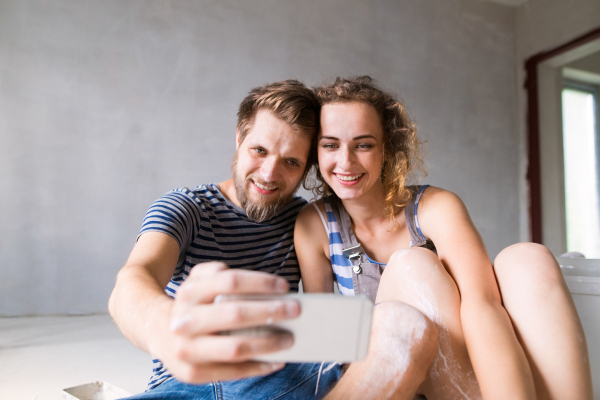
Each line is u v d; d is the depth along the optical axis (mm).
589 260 1091
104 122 3168
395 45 4262
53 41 3072
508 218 4641
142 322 490
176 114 3377
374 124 1071
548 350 695
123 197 3178
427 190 1152
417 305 801
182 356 397
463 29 4605
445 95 4453
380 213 1164
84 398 1185
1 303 2855
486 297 780
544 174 4672
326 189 1287
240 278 403
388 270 882
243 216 1105
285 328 409
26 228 2939
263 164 1033
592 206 5004
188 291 403
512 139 4750
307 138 1071
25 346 2053
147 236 843
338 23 4027
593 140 5105
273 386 756
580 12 4363
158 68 3350
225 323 384
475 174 4523
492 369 665
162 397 758
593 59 4992
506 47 4828
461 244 931
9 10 2979
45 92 3033
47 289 2953
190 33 3465
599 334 988
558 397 668
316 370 810
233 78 3586
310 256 1161
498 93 4727
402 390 613
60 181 3033
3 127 2928
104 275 3084
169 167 3326
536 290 750
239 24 3641
